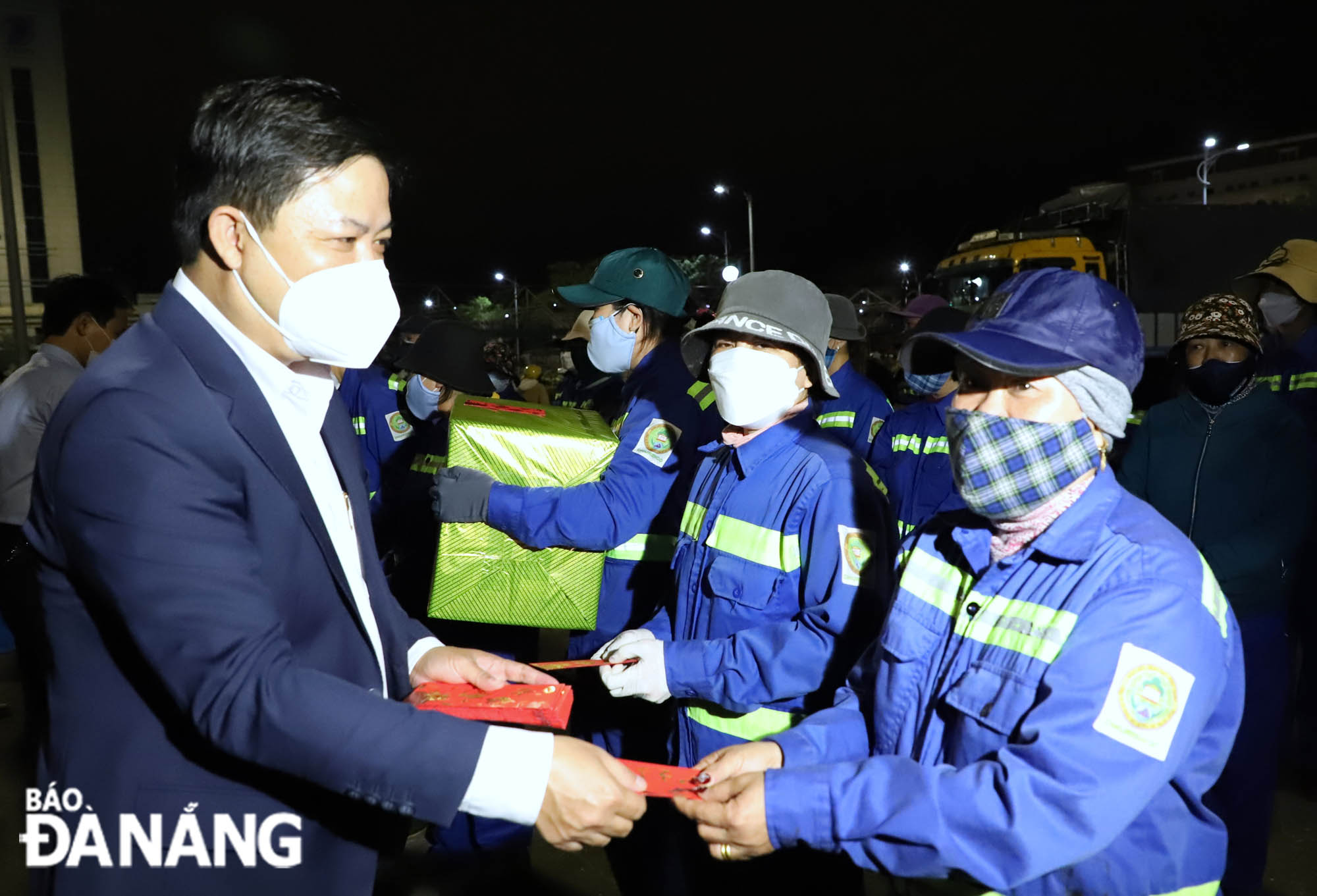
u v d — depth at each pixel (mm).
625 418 3047
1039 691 1425
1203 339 3193
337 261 1486
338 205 1459
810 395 2564
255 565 1416
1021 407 1510
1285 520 3053
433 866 3393
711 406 3260
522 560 2834
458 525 2816
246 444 1432
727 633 2385
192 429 1375
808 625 2207
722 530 2438
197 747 1434
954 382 4375
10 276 15531
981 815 1354
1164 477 3373
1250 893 2939
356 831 1545
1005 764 1376
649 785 1565
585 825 1432
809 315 2344
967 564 1646
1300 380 4402
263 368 1562
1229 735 1506
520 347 53625
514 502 2756
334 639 1559
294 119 1427
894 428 4617
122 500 1319
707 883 2473
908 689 1645
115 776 1409
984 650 1520
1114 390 1484
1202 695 1372
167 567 1319
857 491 2271
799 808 1457
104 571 1329
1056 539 1477
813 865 2293
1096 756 1334
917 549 1725
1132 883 1447
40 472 1418
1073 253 13242
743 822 1477
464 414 3012
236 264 1472
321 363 1679
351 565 1726
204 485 1371
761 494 2381
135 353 1438
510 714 1732
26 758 4289
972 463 1524
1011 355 1438
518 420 3023
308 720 1330
